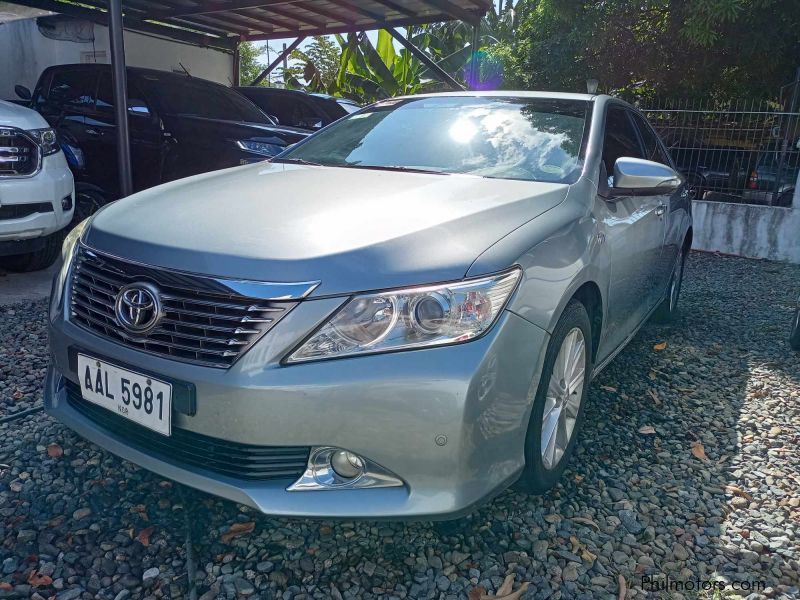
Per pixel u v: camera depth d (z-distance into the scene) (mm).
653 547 2367
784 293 6457
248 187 2656
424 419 1911
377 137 3396
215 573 2111
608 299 2916
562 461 2623
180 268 2021
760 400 3670
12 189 4473
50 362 2617
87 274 2271
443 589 2094
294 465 1999
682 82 10383
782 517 2584
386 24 9617
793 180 8484
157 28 10352
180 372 1976
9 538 2209
